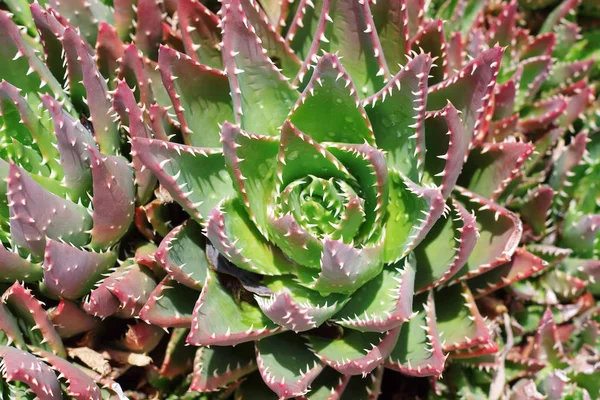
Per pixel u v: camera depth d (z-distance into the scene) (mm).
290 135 570
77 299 617
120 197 603
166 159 571
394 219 601
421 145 586
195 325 559
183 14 634
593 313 732
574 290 720
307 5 627
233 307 599
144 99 634
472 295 651
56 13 644
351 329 608
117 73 654
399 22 623
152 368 644
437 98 613
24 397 590
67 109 636
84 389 589
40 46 674
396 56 637
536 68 752
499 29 756
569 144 757
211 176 603
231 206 601
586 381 706
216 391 651
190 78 608
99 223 603
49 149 614
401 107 586
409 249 583
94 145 620
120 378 657
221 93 622
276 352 599
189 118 616
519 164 624
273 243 604
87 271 599
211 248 598
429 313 595
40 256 598
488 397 685
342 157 593
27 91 632
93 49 675
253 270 587
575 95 770
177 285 605
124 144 644
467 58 729
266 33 621
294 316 551
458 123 566
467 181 644
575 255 748
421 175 598
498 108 717
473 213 591
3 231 610
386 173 572
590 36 836
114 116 623
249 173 595
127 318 631
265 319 598
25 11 685
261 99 613
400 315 552
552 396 685
